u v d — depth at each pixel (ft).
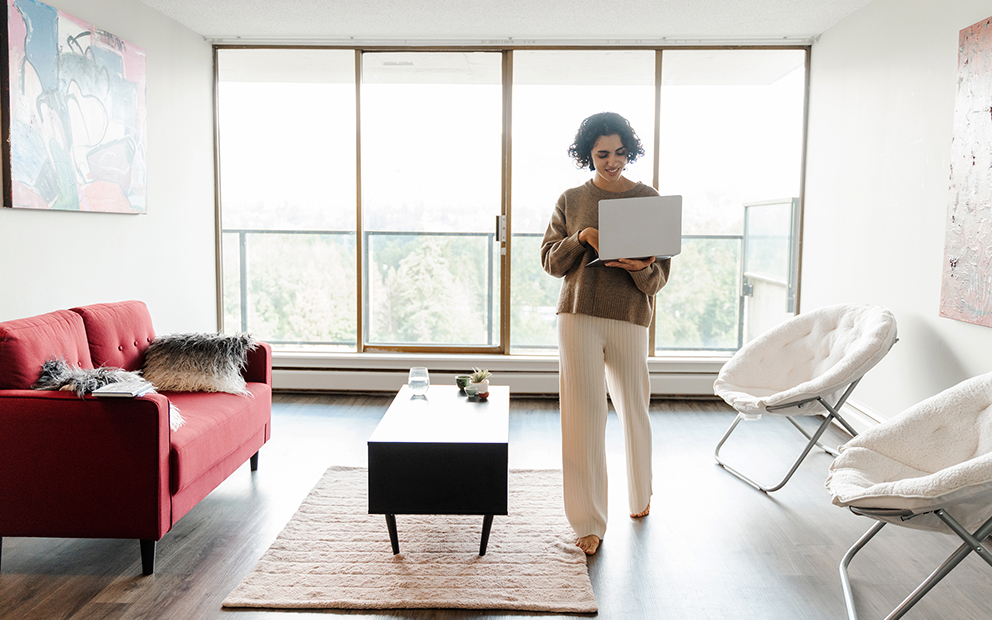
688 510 9.23
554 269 7.91
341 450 11.73
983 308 9.05
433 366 15.76
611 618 6.61
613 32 14.74
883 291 11.89
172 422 7.97
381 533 8.34
